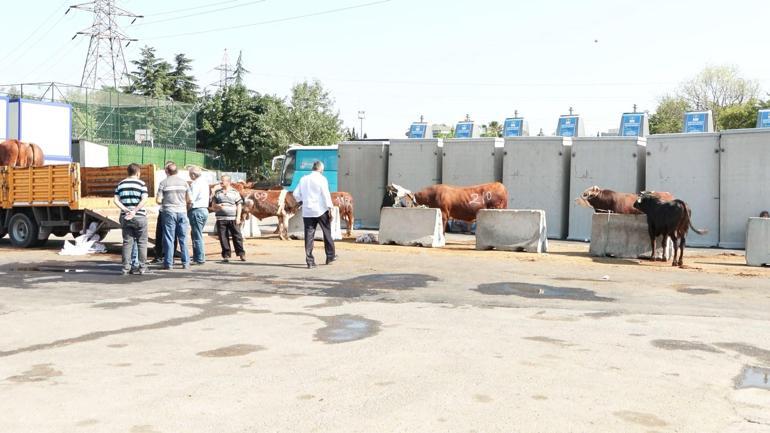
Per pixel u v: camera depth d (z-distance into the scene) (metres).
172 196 12.73
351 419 4.54
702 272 12.69
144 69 80.25
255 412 4.68
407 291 10.12
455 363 5.96
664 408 4.80
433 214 17.23
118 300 9.31
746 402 4.96
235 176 51.75
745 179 18.34
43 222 17.16
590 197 16.30
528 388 5.24
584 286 10.77
